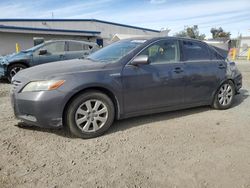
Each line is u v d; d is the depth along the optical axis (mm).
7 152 3391
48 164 3119
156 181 2824
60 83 3598
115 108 4145
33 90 3607
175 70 4605
